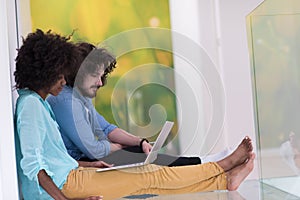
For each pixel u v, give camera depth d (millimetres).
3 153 2334
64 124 2801
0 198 2279
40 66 2496
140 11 4223
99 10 4188
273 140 2873
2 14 2375
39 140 2330
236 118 3967
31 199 2434
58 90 2588
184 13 4160
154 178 2686
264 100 2959
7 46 2373
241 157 2838
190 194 2840
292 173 2637
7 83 2352
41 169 2307
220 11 4031
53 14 4137
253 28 3045
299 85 2461
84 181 2523
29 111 2348
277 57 2707
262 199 2713
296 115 2535
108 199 2580
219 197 2754
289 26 2510
